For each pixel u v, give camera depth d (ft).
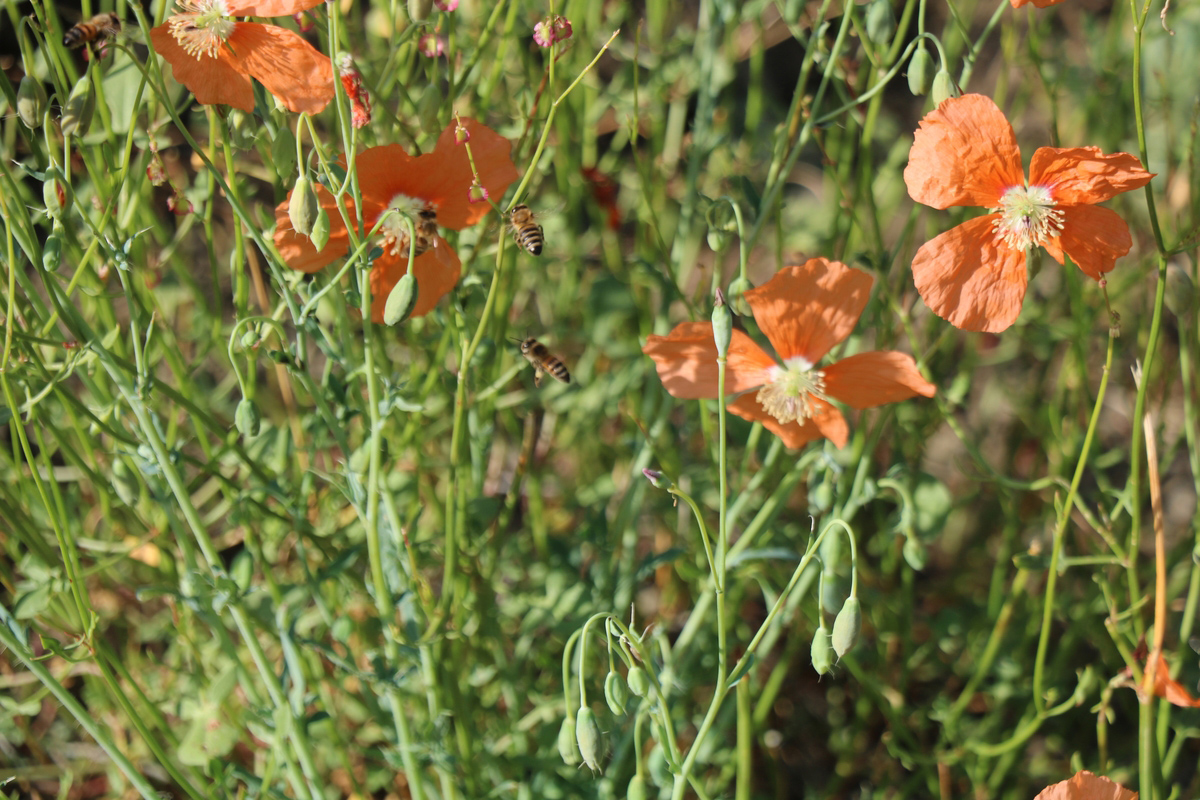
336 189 1.75
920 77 1.82
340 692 2.09
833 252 2.05
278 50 1.75
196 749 1.91
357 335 2.09
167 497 1.87
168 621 2.13
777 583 2.06
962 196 1.77
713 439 2.07
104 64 1.92
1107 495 2.12
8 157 1.98
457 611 1.99
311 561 2.08
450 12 1.86
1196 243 1.72
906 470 1.90
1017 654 2.12
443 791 1.95
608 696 1.67
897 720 2.04
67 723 2.11
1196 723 2.00
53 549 2.01
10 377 1.83
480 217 1.84
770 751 2.13
